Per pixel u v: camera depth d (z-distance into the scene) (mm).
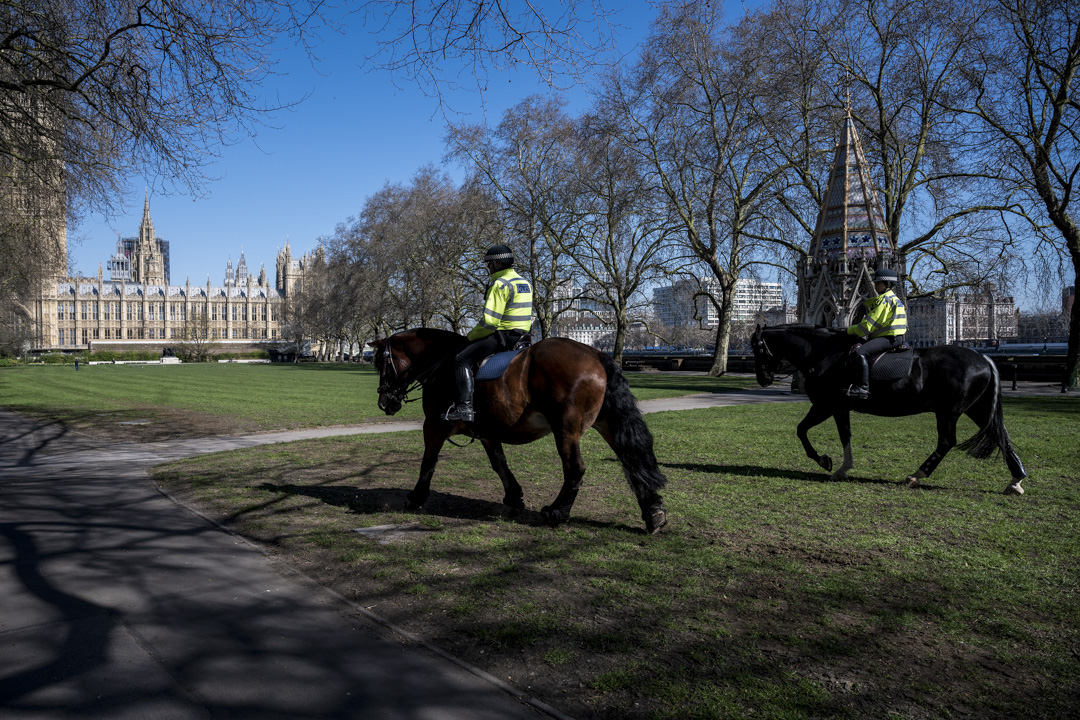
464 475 8438
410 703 3014
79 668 3312
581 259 42031
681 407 18406
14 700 2982
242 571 4848
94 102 10578
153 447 11461
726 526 5891
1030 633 3664
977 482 7844
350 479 8258
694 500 6926
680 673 3209
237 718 2869
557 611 3982
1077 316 24078
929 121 25578
